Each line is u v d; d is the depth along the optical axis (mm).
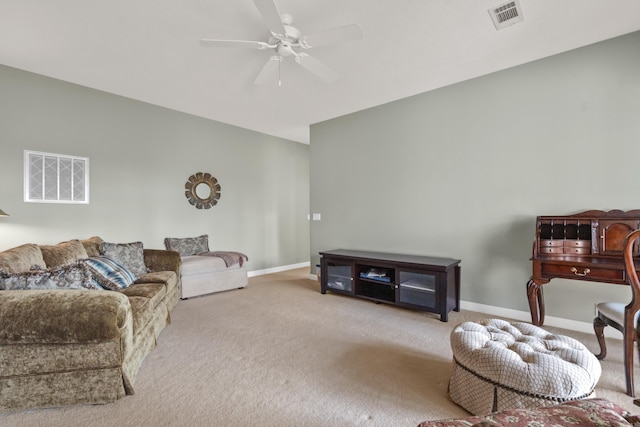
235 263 4078
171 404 1604
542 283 2305
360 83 3199
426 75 3020
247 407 1582
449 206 3295
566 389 1251
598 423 814
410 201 3602
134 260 3088
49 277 1822
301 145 6148
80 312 1519
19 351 1518
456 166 3236
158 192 3986
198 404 1606
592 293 2514
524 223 2830
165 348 2285
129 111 3691
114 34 2322
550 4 1979
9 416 1501
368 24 2186
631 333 1656
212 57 2668
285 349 2271
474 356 1478
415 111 3535
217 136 4648
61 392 1558
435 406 1589
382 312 3133
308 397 1669
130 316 1725
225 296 3779
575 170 2580
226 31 2279
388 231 3816
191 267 3637
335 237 4414
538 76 2732
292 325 2770
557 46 2508
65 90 3197
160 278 2830
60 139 3178
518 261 2863
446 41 2416
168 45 2477
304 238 6215
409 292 3121
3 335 1452
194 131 4363
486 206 3043
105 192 3506
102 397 1593
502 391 1358
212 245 4602
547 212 2711
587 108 2521
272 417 1504
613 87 2416
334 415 1520
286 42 2088
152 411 1545
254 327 2721
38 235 3039
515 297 2883
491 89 2988
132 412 1538
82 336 1512
